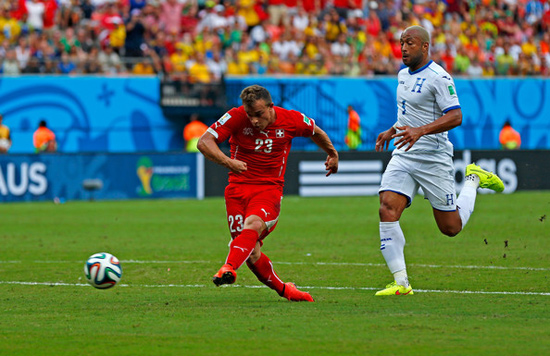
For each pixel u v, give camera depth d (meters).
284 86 88.25
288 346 17.95
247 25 95.56
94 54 87.19
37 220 53.69
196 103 87.44
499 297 24.98
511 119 93.38
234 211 23.52
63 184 68.81
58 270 32.22
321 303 23.83
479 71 95.81
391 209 25.70
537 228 48.22
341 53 95.62
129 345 18.20
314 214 57.38
